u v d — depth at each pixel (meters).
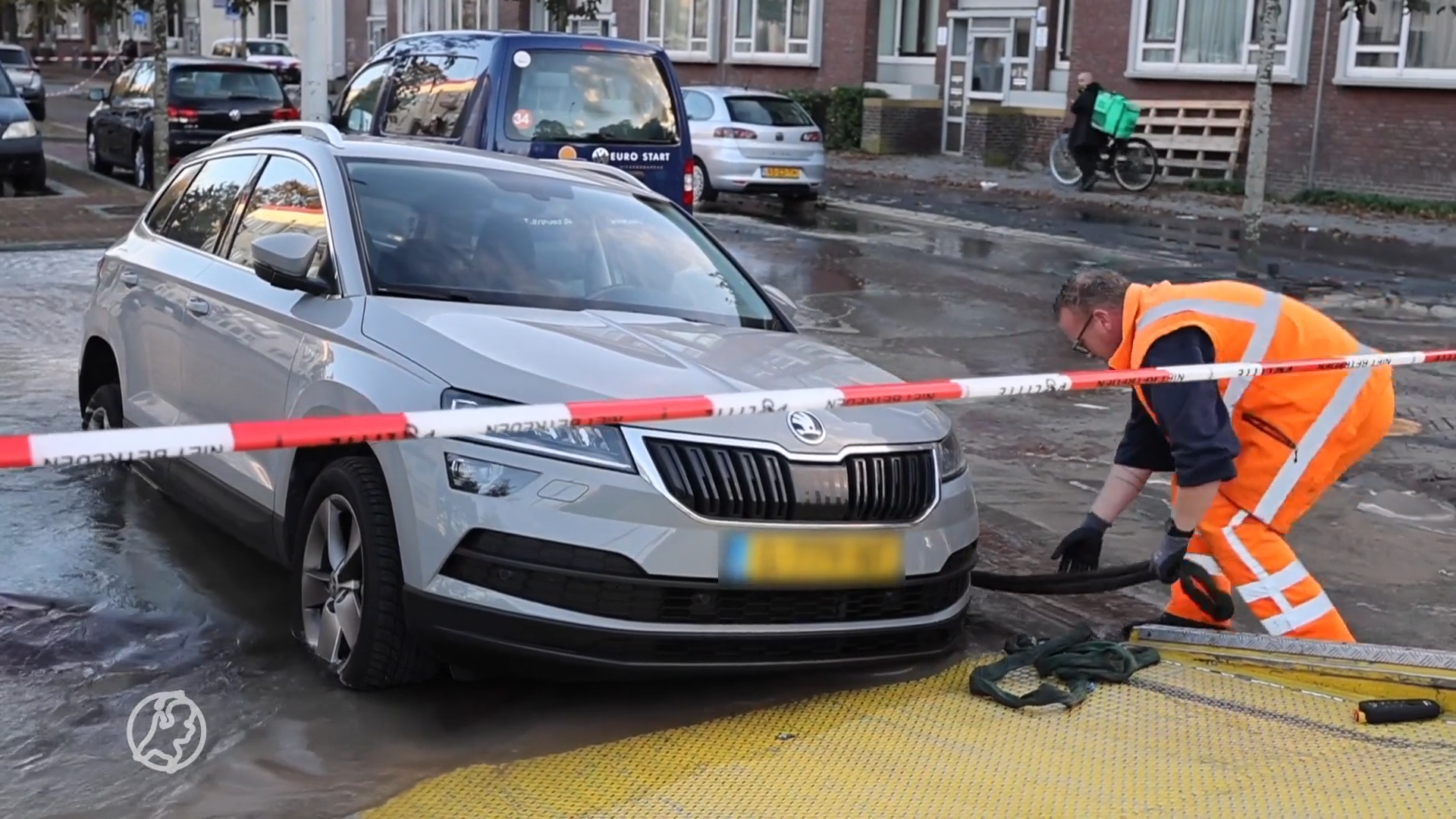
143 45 46.97
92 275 12.02
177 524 5.82
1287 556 4.48
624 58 11.19
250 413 4.79
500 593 3.85
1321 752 3.72
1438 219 19.47
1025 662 4.44
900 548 4.20
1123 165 22.22
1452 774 3.51
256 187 5.48
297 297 4.75
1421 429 8.34
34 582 5.07
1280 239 17.44
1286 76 21.50
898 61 29.48
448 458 3.91
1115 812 3.41
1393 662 4.10
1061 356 10.13
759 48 31.42
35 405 7.61
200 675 4.34
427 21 41.78
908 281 13.36
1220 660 4.46
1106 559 5.93
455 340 4.20
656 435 3.93
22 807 3.53
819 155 19.86
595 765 3.76
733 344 4.70
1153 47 23.41
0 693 4.16
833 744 3.88
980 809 3.45
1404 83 20.28
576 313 4.75
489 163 5.52
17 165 17.11
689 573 3.90
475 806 3.52
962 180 23.84
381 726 4.04
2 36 60.91
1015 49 26.67
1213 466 4.18
